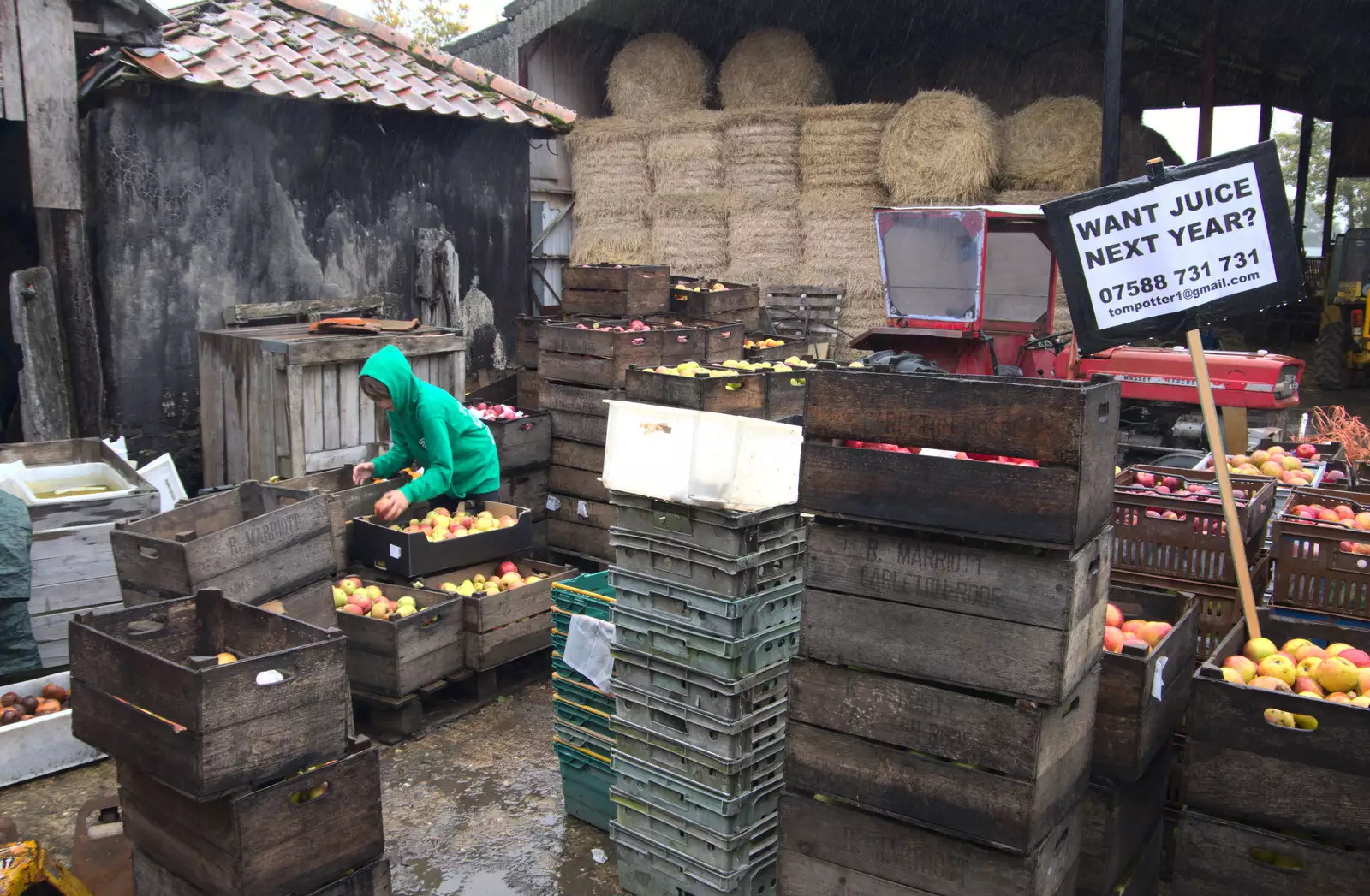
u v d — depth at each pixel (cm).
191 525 471
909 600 284
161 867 328
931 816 285
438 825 437
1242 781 296
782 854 315
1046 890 285
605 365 686
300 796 318
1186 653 345
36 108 727
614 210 1499
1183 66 1916
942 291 820
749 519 341
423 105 995
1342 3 1488
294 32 1025
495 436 686
